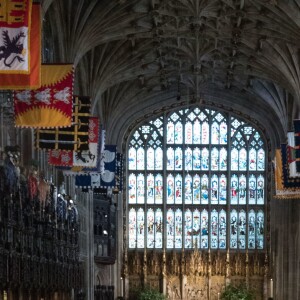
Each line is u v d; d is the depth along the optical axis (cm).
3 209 2836
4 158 2998
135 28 4884
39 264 3481
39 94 2811
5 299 2902
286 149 4559
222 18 4831
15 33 2259
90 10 4488
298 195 4600
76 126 3145
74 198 4900
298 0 4366
